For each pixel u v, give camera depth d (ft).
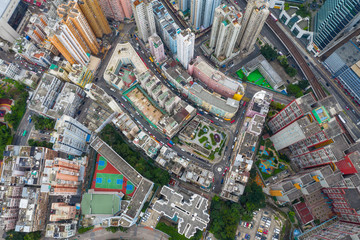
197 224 652.07
